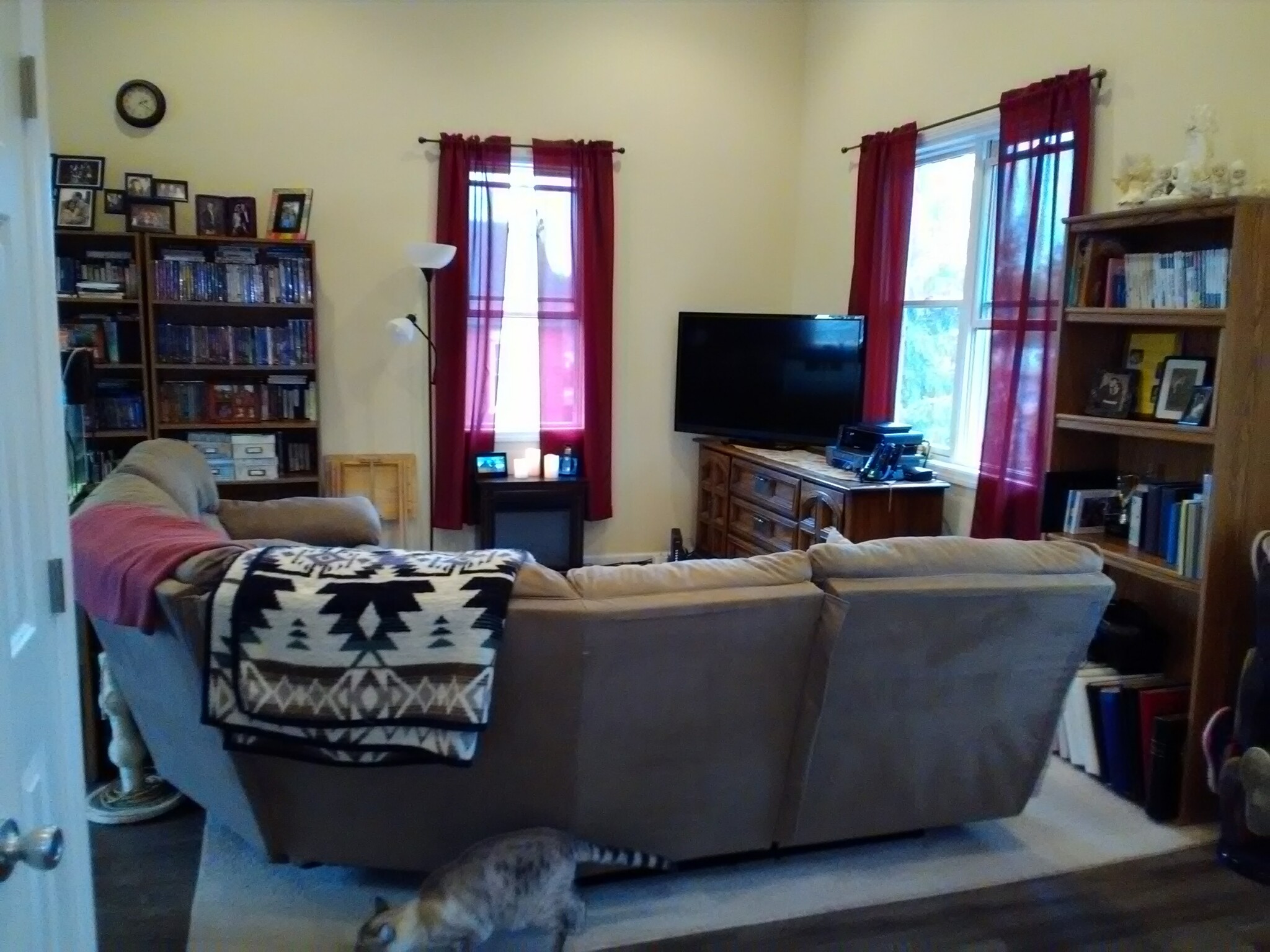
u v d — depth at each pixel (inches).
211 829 104.8
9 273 44.7
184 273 179.2
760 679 88.0
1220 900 96.7
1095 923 92.4
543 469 208.5
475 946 80.7
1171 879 100.2
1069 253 125.4
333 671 76.2
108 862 98.1
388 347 202.2
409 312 202.1
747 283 223.5
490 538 200.7
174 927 88.0
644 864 91.7
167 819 106.8
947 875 100.0
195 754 90.6
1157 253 117.2
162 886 94.2
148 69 183.3
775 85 218.8
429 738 76.9
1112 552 118.6
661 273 217.0
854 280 191.9
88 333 176.7
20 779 43.9
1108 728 118.5
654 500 224.1
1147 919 93.2
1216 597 106.4
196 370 186.2
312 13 190.1
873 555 88.4
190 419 185.5
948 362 177.2
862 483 159.0
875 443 166.6
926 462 172.7
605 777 88.2
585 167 203.3
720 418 207.5
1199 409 111.7
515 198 204.4
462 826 88.9
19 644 44.4
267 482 188.9
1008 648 93.6
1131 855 104.8
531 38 202.1
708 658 84.7
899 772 97.7
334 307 198.4
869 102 194.4
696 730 88.5
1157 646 124.6
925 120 176.2
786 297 226.4
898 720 94.7
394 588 76.9
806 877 99.2
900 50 183.3
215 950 85.0
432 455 204.8
